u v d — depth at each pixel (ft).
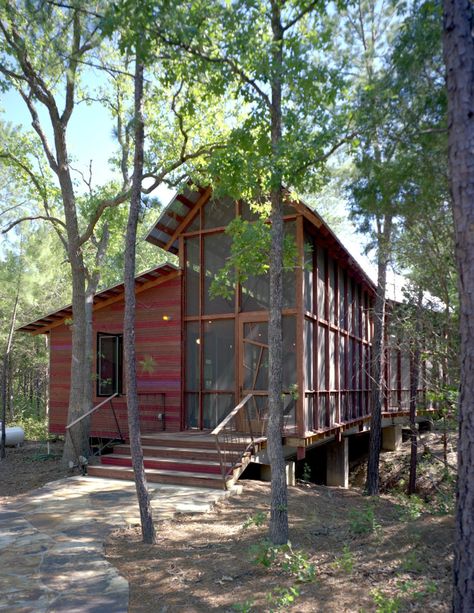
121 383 43.88
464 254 12.72
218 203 40.93
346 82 20.30
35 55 33.83
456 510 12.67
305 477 41.60
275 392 20.99
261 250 25.20
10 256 45.98
